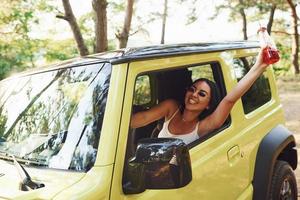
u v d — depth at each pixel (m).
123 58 2.48
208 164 2.90
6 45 17.19
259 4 25.05
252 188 3.58
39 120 2.68
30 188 2.14
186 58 2.93
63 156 2.37
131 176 2.20
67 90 2.67
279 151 3.81
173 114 3.12
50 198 2.01
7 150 2.65
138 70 2.51
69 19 9.02
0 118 2.93
